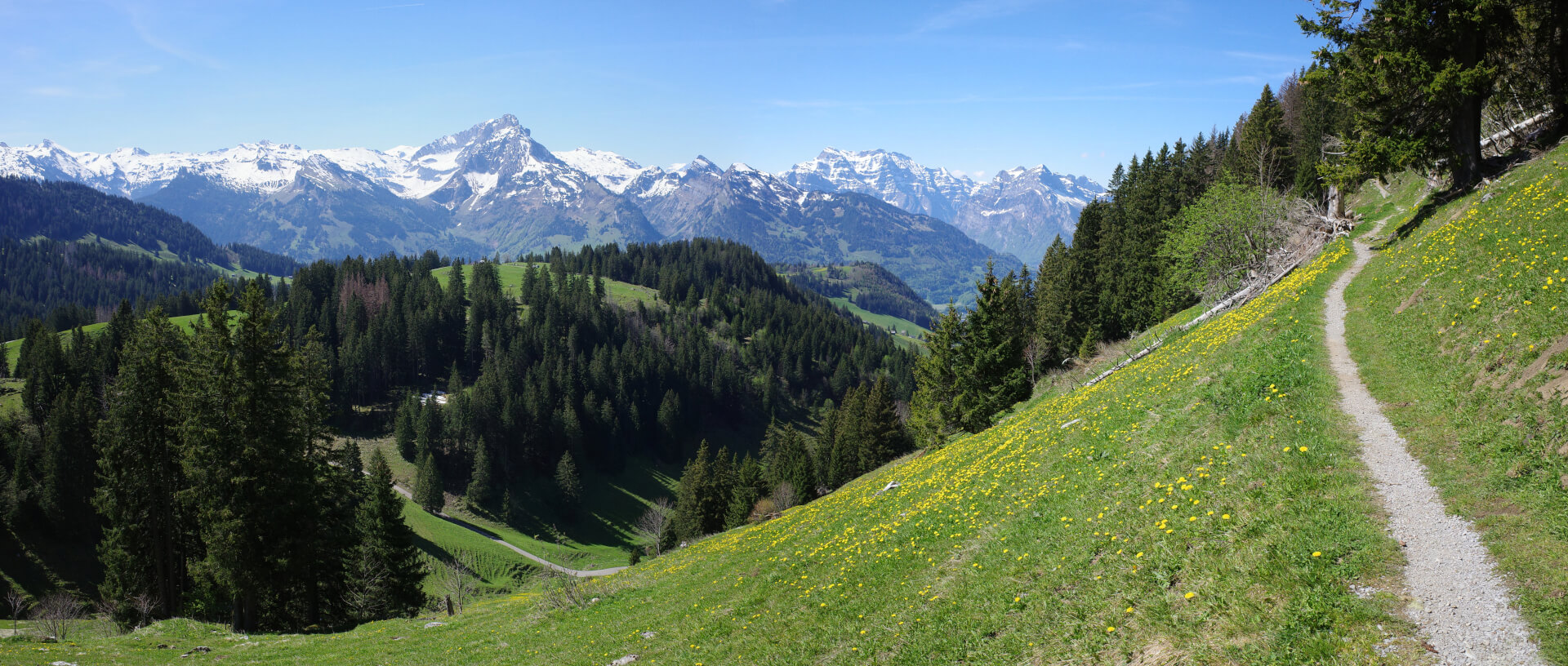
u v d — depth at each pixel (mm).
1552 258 16438
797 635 16438
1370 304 24016
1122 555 12953
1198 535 12211
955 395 60719
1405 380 16469
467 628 29734
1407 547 9977
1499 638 7969
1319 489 12094
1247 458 14391
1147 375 29375
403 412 149250
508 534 134875
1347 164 33438
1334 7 32156
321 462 45219
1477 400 13539
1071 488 17781
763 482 103125
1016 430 32156
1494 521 9938
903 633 14250
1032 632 12164
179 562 46906
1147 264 76250
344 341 173250
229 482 37562
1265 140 80625
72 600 79688
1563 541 8977
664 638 19812
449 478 145875
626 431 177500
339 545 43938
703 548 36844
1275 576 10211
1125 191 109125
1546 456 10688
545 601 29438
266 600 41969
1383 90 31578
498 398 157625
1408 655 8141
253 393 37438
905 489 29047
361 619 48750
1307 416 15398
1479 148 31547
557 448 159375
